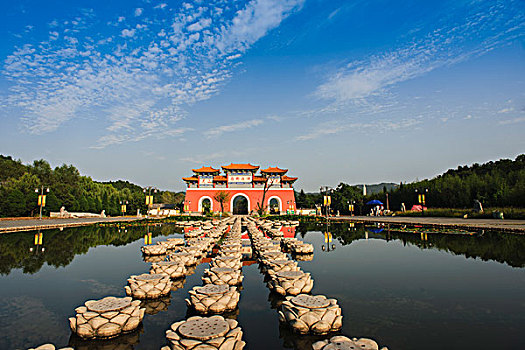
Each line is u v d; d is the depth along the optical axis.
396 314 4.95
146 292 6.28
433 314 4.91
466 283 6.67
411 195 49.00
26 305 5.78
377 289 6.38
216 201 55.41
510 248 11.24
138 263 9.92
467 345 3.83
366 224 26.86
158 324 5.00
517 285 6.47
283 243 14.41
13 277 7.89
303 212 55.81
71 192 50.38
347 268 8.51
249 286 7.32
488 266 8.36
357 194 63.47
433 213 36.22
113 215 57.34
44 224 25.47
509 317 4.73
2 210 36.50
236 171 56.56
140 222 31.61
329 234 18.80
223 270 7.36
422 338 4.06
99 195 56.28
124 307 4.74
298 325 4.46
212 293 5.49
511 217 26.20
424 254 10.47
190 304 5.63
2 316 5.23
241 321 5.09
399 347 3.81
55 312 5.43
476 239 13.85
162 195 99.00
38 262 9.99
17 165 53.53
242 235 20.69
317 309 4.57
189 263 9.72
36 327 4.80
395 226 23.03
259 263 10.31
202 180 56.94
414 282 6.84
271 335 4.53
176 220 33.88
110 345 4.23
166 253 12.27
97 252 12.23
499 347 3.77
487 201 35.06
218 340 3.64
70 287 6.98
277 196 56.16
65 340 4.39
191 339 3.68
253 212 53.38
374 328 4.42
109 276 8.06
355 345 3.46
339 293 6.15
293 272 6.86
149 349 4.12
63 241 15.62
